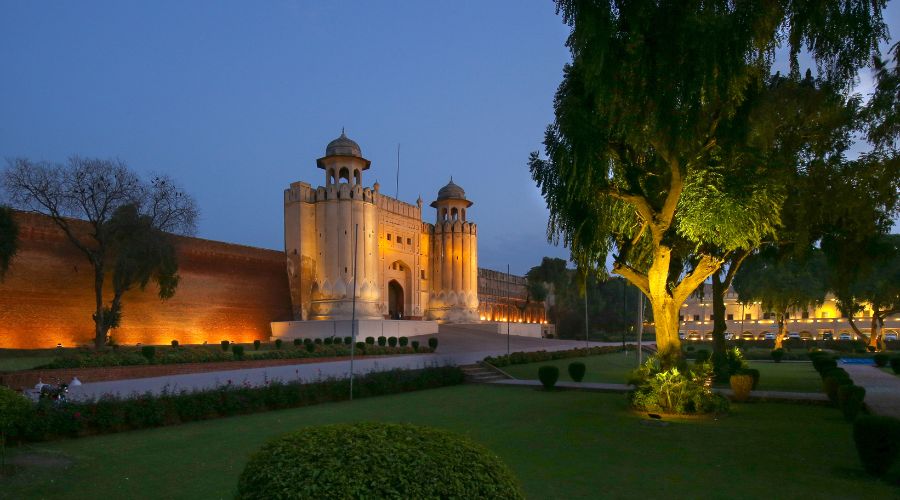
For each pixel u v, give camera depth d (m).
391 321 43.31
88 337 33.97
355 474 3.36
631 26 10.98
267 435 10.85
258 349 32.38
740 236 12.16
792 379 22.52
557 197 14.30
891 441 7.60
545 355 32.97
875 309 42.41
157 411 11.95
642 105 11.52
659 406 13.41
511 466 8.19
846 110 14.22
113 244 32.69
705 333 77.38
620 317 76.38
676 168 12.37
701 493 6.86
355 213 46.97
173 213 34.78
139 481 7.42
